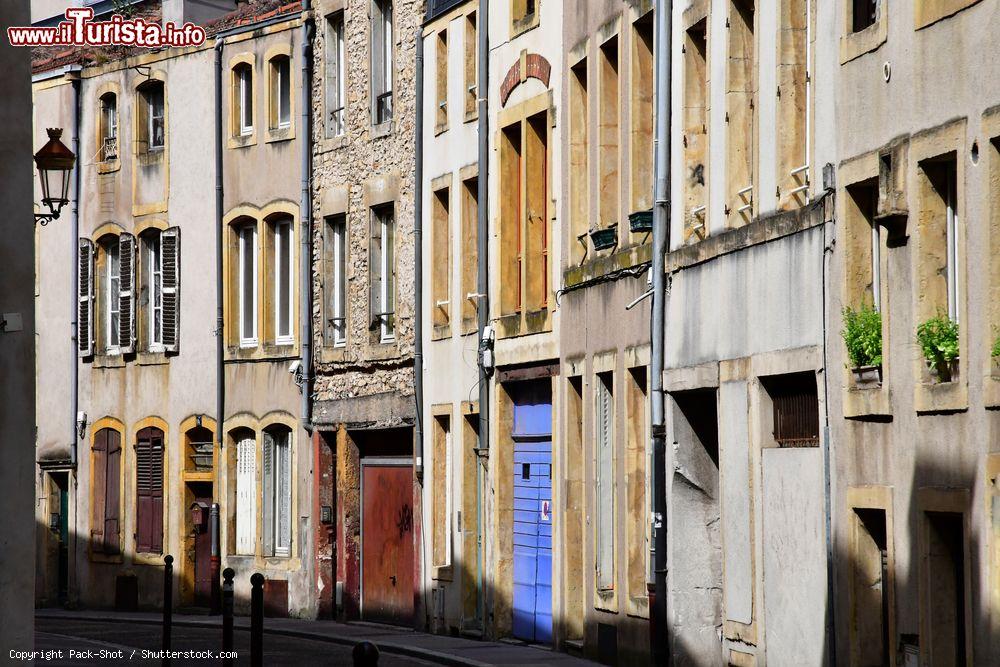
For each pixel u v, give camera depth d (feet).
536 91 110.73
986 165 58.13
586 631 101.71
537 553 110.73
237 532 151.23
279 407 146.72
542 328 108.99
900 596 65.05
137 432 161.27
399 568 132.87
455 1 123.54
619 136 98.43
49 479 171.94
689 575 89.51
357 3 137.90
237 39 152.87
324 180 142.31
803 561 74.18
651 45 95.50
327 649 111.55
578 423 105.19
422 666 100.68
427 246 128.36
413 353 129.29
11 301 60.90
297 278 145.89
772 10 77.77
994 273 57.88
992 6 57.88
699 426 90.38
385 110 136.15
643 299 93.50
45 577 171.12
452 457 123.34
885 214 64.64
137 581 159.63
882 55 66.69
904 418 64.85
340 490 139.54
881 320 67.15
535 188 111.96
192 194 156.87
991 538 57.52
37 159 93.04
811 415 75.20
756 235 78.84
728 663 83.66
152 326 161.89
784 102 76.64
